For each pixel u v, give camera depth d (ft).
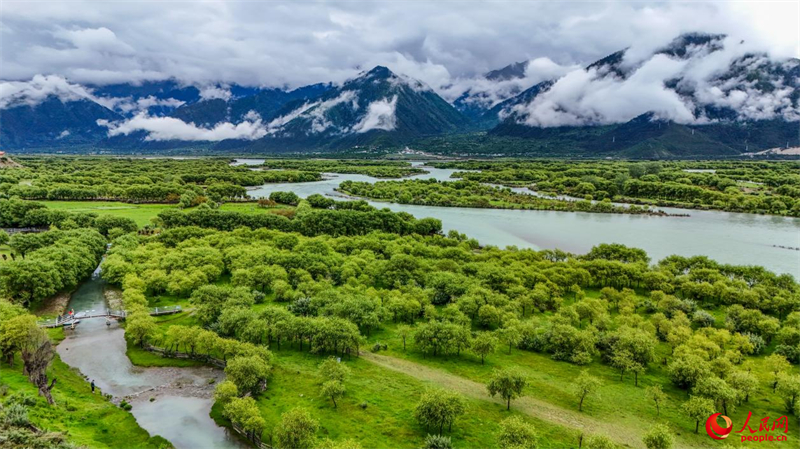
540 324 416.46
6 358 311.68
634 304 456.86
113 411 281.74
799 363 346.74
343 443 226.58
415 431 263.70
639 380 330.95
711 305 469.16
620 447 252.01
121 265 501.15
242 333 351.87
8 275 420.36
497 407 290.35
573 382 325.01
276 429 247.50
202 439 260.83
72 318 416.46
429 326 367.86
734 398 282.56
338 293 435.12
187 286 465.47
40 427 233.35
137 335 362.12
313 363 341.41
